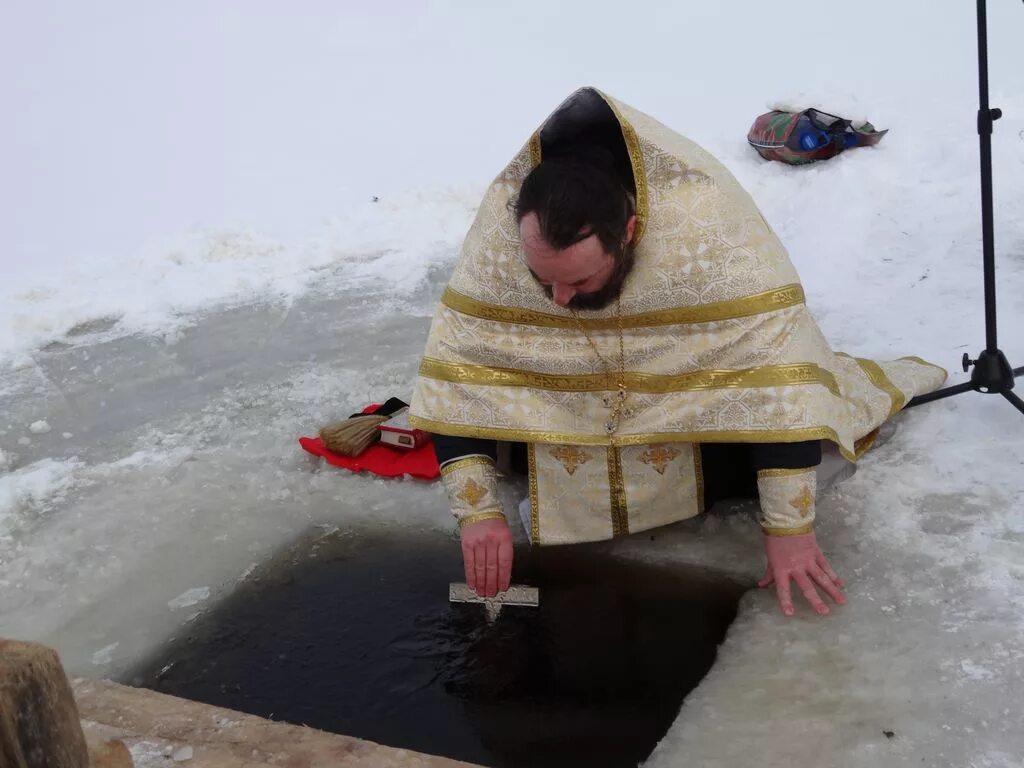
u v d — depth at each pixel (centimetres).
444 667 255
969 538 271
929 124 592
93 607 291
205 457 366
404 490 333
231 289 526
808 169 573
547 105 878
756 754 213
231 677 258
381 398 396
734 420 250
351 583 291
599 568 285
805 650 241
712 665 245
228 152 812
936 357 365
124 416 406
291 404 400
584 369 266
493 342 268
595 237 218
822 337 262
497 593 264
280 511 328
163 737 201
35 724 120
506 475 322
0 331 488
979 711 217
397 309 485
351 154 780
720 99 823
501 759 226
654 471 276
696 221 245
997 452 305
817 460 247
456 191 616
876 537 276
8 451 387
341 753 194
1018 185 505
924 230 479
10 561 316
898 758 207
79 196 734
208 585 296
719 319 250
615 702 239
